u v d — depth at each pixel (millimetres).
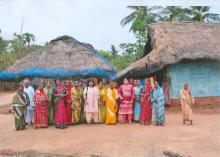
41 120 12398
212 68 18516
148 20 36219
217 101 18453
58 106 12281
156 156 8742
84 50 16453
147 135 10734
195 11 37188
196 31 19094
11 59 46125
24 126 12406
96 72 15367
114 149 9312
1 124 14094
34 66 15672
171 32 18781
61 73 15180
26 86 13031
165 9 37156
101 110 13102
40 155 9086
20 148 9750
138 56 31656
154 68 16859
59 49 16328
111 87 13023
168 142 9844
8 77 15773
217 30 19484
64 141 10281
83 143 9969
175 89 18188
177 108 17703
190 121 12789
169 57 16922
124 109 13055
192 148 9250
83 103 13172
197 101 18297
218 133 11031
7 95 37094
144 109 12695
